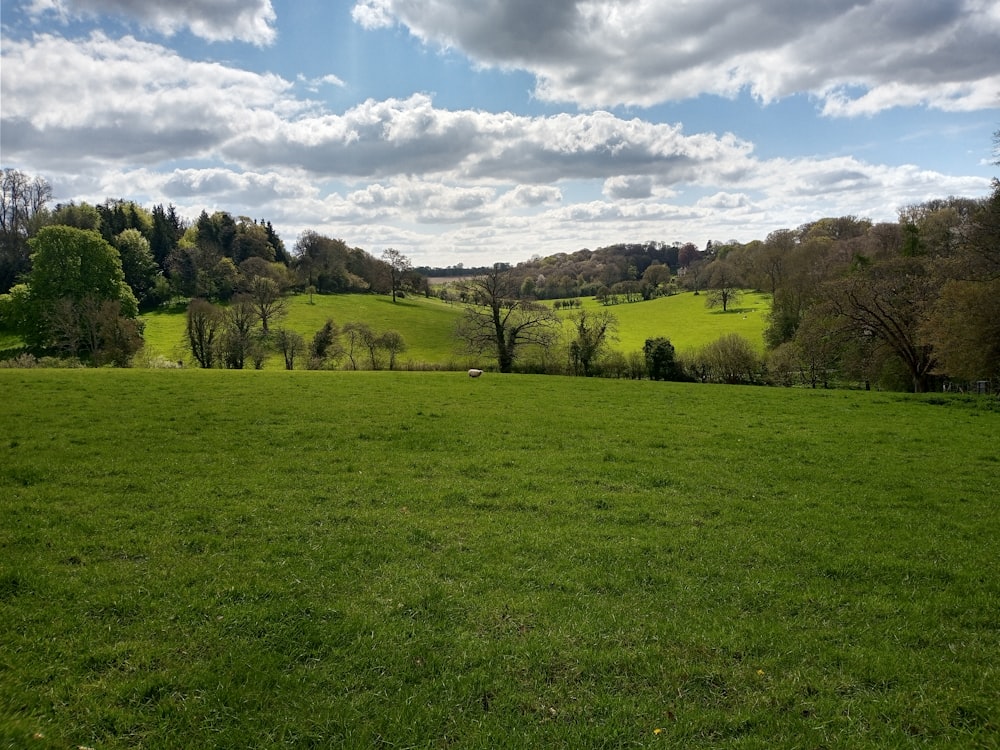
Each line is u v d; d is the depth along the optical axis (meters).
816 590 10.02
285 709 6.70
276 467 16.78
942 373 40.62
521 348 60.44
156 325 89.25
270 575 9.91
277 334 69.88
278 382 35.25
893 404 33.12
